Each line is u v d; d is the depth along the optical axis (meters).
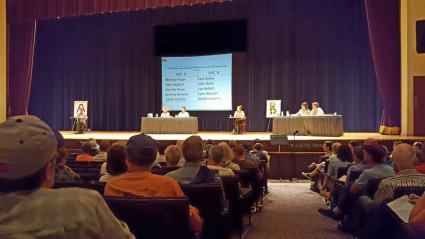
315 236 4.82
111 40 17.50
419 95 12.00
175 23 16.44
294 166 10.67
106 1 13.21
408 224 2.40
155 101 16.98
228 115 16.12
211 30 15.98
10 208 1.28
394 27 12.55
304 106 12.86
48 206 1.28
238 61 16.05
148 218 2.29
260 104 15.88
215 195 3.19
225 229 3.67
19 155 1.26
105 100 17.62
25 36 15.34
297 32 15.58
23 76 15.36
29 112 18.48
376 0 12.62
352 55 15.05
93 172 4.88
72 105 17.98
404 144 3.36
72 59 17.97
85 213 1.29
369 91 14.90
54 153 1.37
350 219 4.67
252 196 5.29
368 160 4.28
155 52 16.67
